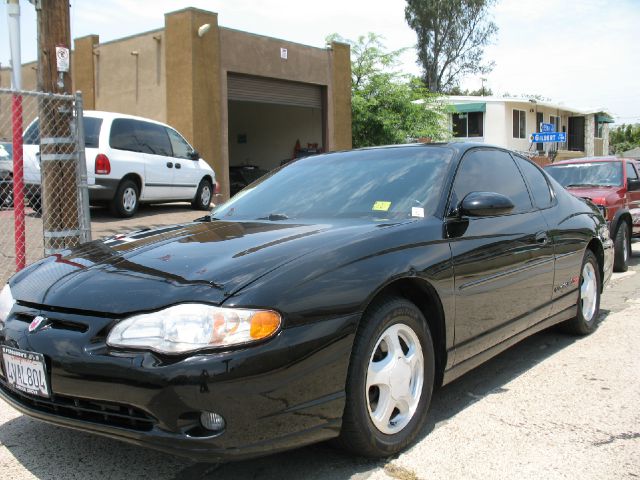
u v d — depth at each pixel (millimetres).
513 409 3500
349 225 3145
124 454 2971
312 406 2457
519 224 3918
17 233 5836
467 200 3373
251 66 17078
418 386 3002
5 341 2732
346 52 20469
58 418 2543
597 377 4039
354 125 23344
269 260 2605
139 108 16578
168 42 15648
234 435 2297
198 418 2301
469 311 3322
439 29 45375
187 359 2273
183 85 15422
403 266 2867
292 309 2428
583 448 2988
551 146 35000
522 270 3828
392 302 2844
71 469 2826
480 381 4004
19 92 5371
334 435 2578
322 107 19969
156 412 2285
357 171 3871
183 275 2557
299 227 3184
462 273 3246
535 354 4594
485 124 31031
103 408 2432
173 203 13867
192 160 12414
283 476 2719
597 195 8453
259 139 24750
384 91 23188
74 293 2625
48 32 5641
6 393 2832
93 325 2467
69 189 5797
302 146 23047
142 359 2312
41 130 5758
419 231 3121
